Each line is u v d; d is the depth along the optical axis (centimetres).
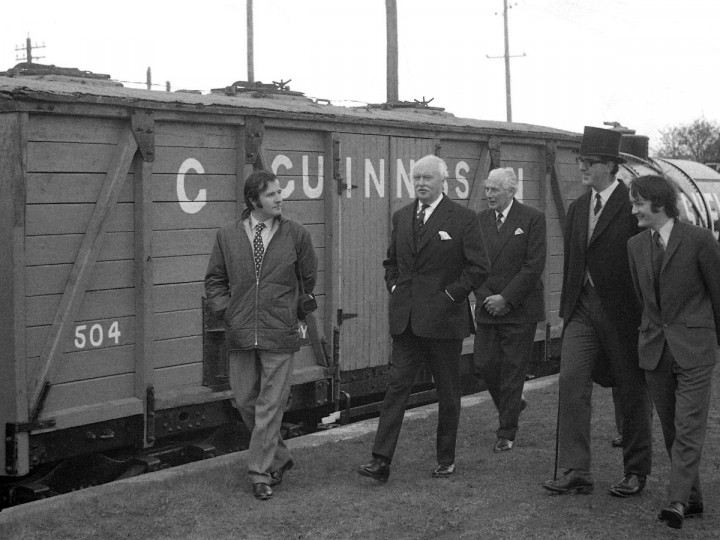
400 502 581
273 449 591
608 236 579
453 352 629
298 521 544
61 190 641
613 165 586
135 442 697
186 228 729
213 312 599
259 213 587
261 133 774
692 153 5472
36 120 625
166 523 537
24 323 618
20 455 618
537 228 734
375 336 909
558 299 1153
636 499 588
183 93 779
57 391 644
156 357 708
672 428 554
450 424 636
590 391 596
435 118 1027
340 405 901
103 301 673
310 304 596
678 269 532
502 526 537
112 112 664
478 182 1030
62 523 534
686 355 531
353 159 871
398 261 628
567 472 601
